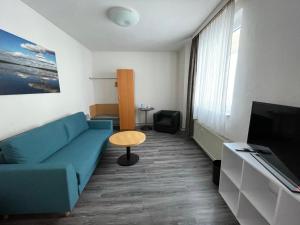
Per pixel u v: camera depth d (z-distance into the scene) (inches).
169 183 82.7
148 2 80.7
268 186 56.8
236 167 69.9
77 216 62.0
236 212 59.3
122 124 183.0
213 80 100.7
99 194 74.6
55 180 56.0
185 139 149.9
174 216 62.1
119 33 125.0
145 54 189.5
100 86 193.2
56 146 84.1
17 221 59.6
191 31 123.0
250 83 71.3
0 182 55.1
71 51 132.1
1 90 66.5
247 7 72.2
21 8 76.8
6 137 69.2
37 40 88.7
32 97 84.4
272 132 50.6
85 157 77.8
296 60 50.2
